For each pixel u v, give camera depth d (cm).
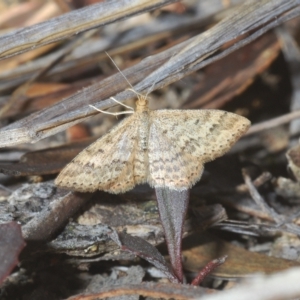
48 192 15
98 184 15
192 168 15
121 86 16
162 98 20
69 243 15
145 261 16
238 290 13
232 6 20
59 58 19
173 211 15
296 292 13
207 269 15
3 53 15
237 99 20
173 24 20
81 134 18
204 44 16
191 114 16
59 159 16
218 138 15
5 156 17
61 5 19
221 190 17
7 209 15
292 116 18
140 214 16
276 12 16
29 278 15
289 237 16
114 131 16
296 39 19
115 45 20
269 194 17
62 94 18
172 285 14
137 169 15
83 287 16
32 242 15
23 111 18
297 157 17
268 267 16
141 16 20
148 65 16
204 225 16
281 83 20
